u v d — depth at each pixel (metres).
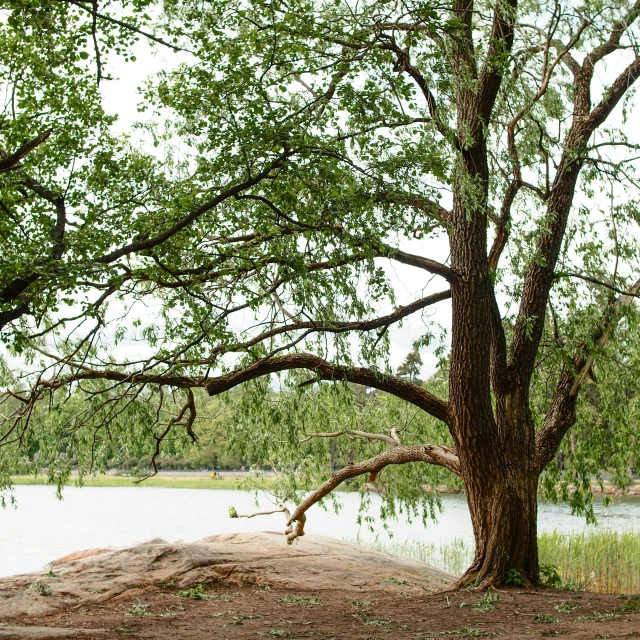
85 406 12.25
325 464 15.90
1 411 11.74
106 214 9.25
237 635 8.38
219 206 9.72
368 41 9.04
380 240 9.31
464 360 11.58
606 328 12.45
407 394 12.00
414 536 25.61
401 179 9.19
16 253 8.20
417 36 9.02
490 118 11.78
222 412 14.20
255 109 8.55
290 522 14.52
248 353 11.52
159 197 9.62
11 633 8.20
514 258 12.77
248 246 10.00
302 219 9.16
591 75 12.91
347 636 8.20
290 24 8.57
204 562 12.78
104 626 9.18
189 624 9.30
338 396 12.33
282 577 12.40
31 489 55.44
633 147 12.15
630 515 31.30
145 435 11.60
